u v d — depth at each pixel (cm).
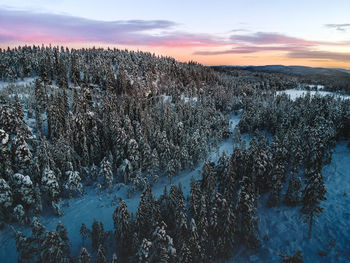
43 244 2925
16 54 15238
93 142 6606
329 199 4391
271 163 4759
